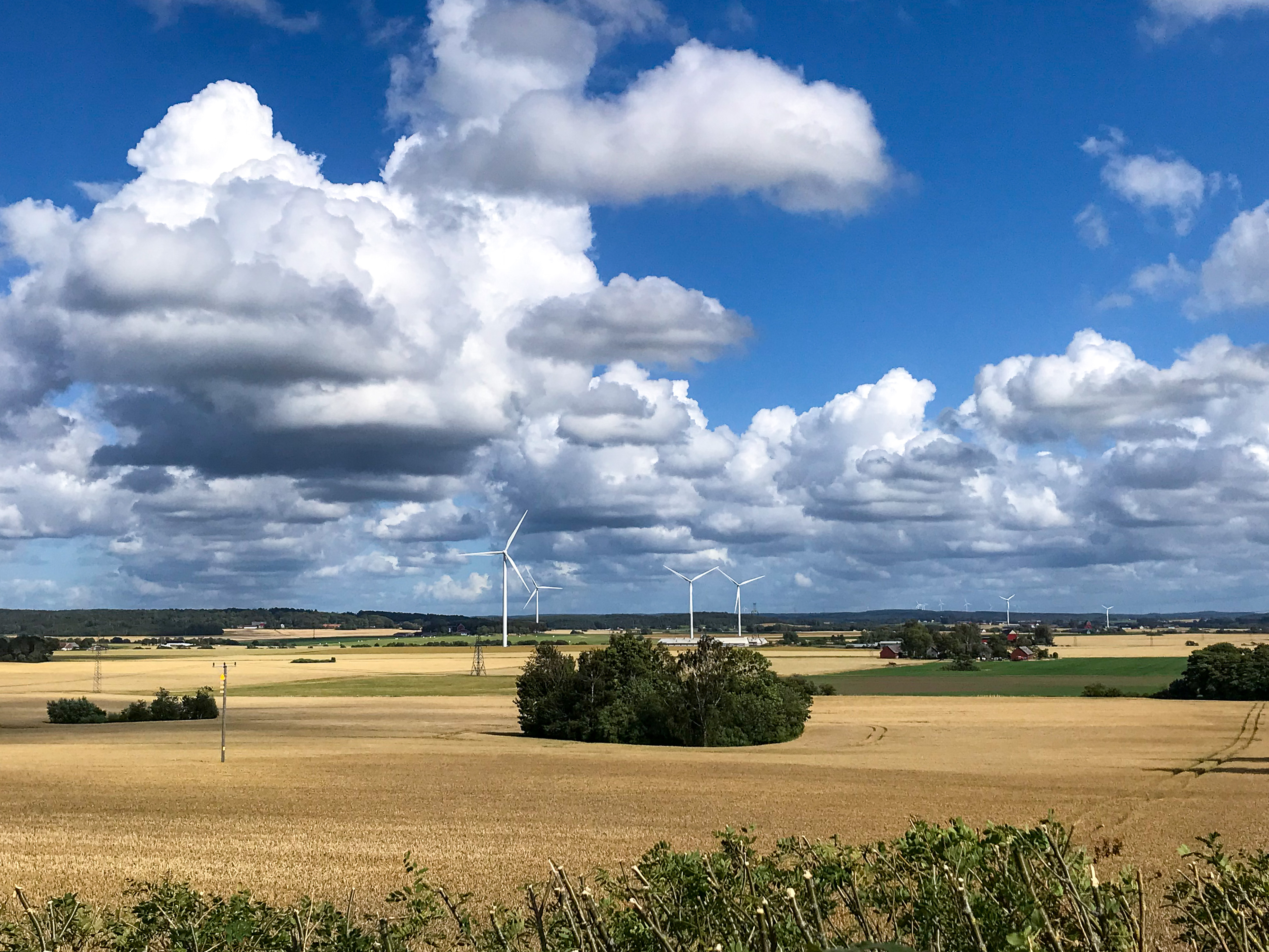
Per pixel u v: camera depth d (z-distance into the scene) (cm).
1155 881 2453
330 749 8362
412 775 6606
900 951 647
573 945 839
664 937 806
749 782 6219
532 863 3656
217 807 5188
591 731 9394
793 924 823
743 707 9025
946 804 5241
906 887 895
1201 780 6172
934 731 9856
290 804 5288
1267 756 7550
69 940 1134
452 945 1941
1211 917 855
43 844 4100
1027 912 742
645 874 936
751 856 962
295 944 1041
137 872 3503
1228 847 3662
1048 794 5612
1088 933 739
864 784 6125
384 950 1027
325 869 3569
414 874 3441
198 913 1126
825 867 903
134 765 7162
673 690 9138
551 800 5434
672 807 5144
